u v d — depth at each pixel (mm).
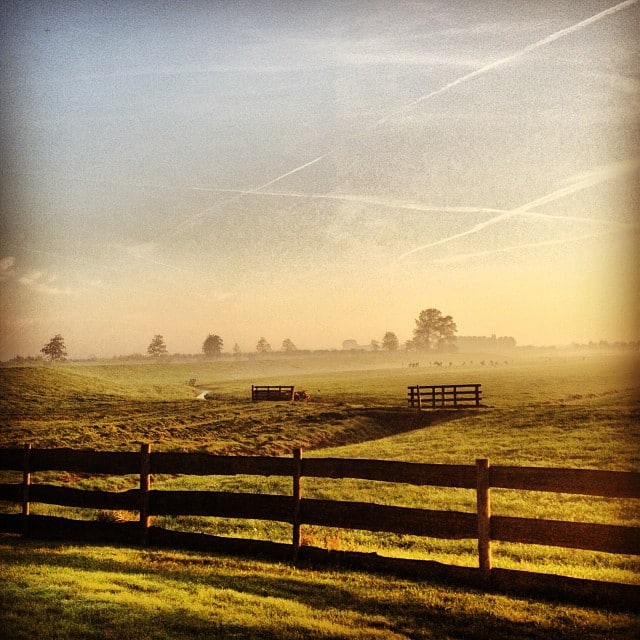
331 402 55250
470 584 7074
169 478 22453
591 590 6469
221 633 5516
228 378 128625
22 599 6262
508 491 17797
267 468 8383
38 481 21812
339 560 7875
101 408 55344
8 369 80812
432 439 30406
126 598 6355
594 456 22672
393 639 5473
